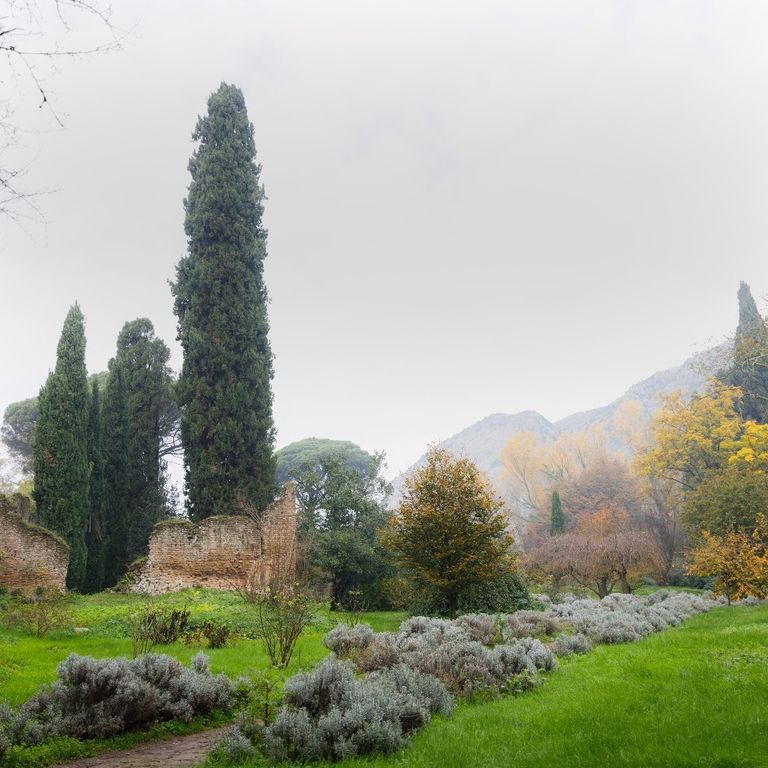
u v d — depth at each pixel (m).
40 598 21.38
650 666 9.65
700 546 28.67
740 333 40.53
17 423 49.31
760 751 5.20
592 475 64.94
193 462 29.78
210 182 33.00
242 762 6.23
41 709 7.60
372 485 36.78
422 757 5.90
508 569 23.22
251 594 21.83
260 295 33.47
